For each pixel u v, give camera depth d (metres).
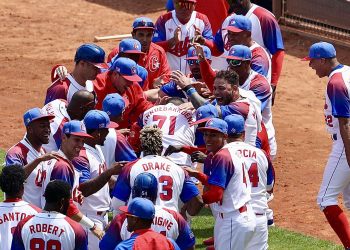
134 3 88.56
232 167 33.41
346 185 39.09
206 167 34.16
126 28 81.31
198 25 48.38
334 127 38.75
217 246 34.28
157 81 45.25
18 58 73.56
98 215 34.28
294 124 60.12
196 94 39.09
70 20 83.38
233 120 34.38
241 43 43.06
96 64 38.12
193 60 42.91
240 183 33.56
